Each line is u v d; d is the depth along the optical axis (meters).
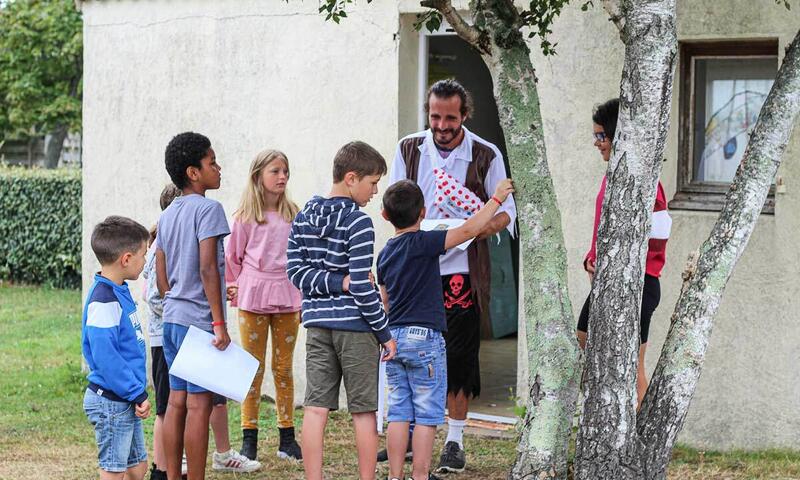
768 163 9.16
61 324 22.59
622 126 9.02
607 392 9.07
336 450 13.06
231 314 15.63
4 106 37.88
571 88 13.09
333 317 10.28
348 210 10.27
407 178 12.02
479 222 10.38
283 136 15.20
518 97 9.69
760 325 12.30
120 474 9.68
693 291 9.22
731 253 9.18
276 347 12.84
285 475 12.20
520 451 9.61
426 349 10.77
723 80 12.86
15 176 27.72
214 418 12.11
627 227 9.01
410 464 12.44
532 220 9.67
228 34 15.56
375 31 14.45
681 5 12.55
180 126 16.05
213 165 11.16
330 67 14.79
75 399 15.96
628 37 8.97
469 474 12.03
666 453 9.17
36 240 27.69
